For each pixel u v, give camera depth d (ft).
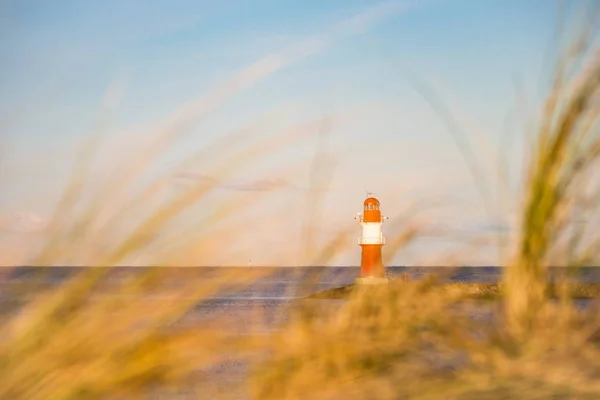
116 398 8.02
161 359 8.17
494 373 10.09
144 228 7.97
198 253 8.24
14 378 7.77
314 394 9.95
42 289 7.87
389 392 9.73
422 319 11.25
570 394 9.48
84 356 7.95
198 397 8.58
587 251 11.28
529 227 11.47
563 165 11.27
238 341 9.60
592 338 10.94
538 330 11.09
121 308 8.07
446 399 9.54
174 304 8.29
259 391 9.86
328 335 10.73
